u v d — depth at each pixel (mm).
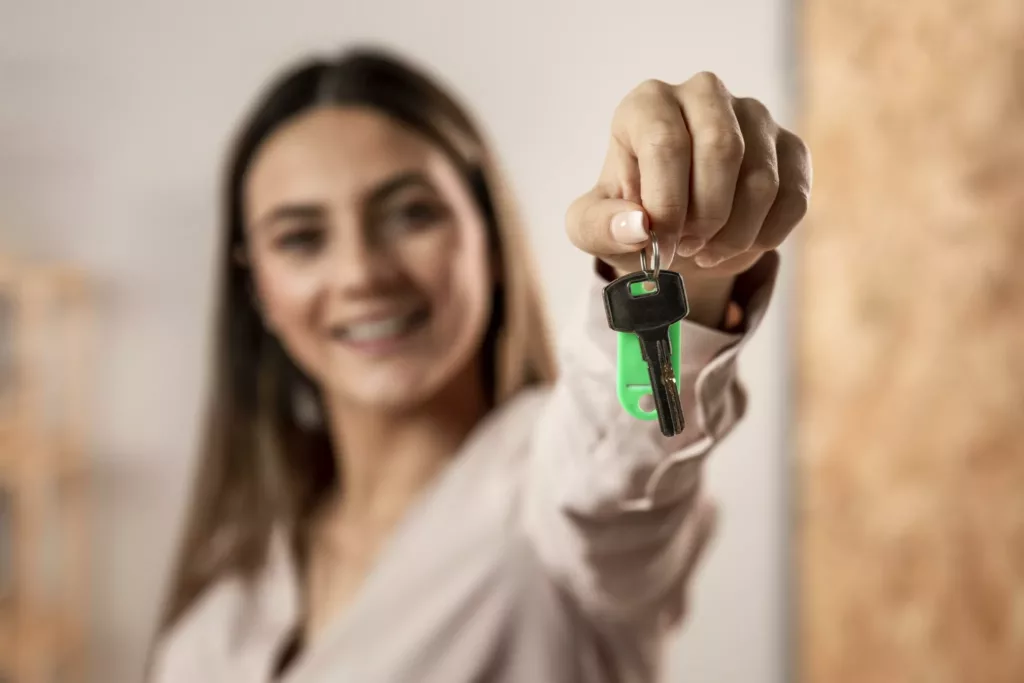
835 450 1151
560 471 501
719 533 1289
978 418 883
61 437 1311
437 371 946
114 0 1317
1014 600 835
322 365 974
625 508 480
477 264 958
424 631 761
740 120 335
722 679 1298
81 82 1324
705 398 407
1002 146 843
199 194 1318
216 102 1313
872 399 1072
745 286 402
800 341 1223
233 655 933
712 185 311
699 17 1270
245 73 1310
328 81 980
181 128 1318
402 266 932
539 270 1265
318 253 954
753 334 393
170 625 1063
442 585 781
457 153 968
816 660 1204
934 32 938
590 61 1278
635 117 329
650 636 725
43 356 1305
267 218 974
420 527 831
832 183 1146
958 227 907
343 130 945
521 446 830
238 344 1073
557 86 1278
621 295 335
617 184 347
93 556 1331
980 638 883
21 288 1266
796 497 1239
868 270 1071
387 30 1291
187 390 1328
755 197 318
